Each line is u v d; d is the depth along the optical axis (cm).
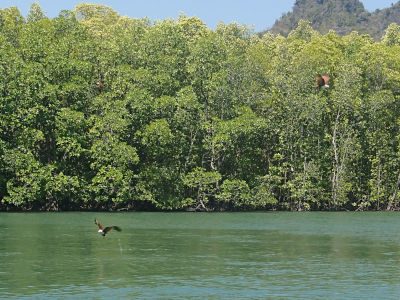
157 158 10550
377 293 4322
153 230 7600
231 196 10669
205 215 9881
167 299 4116
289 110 11238
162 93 10750
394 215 10400
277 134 11512
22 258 5450
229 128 10581
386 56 11969
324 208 11519
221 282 4600
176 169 10594
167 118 10525
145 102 10212
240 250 6038
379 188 11581
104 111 10231
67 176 9819
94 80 10675
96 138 10081
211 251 5947
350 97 11269
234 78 11269
